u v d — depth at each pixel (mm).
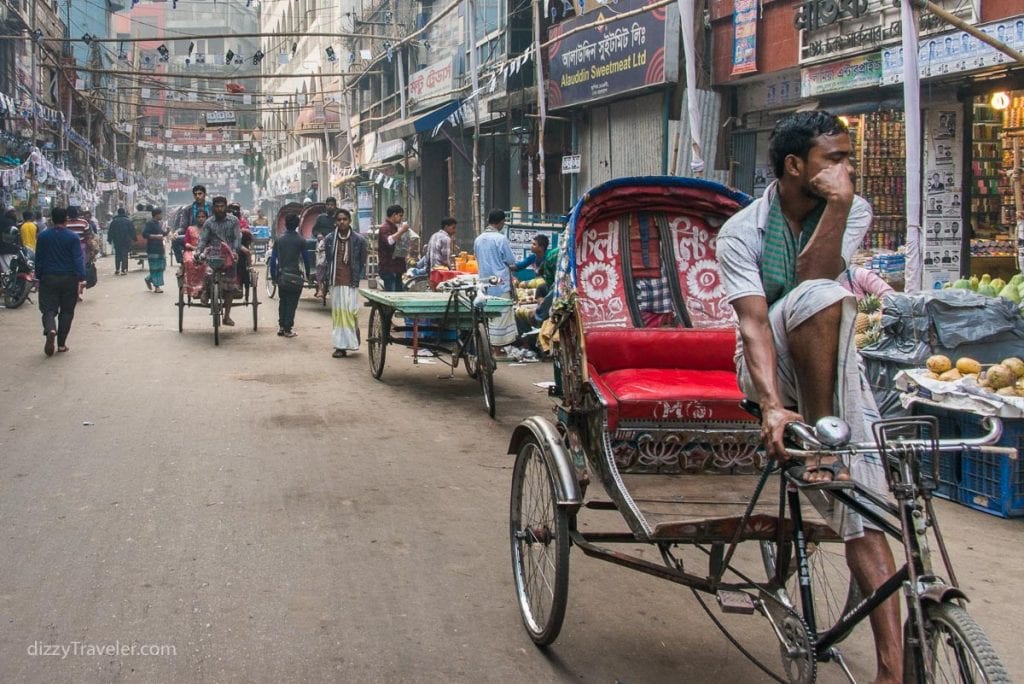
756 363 2934
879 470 2967
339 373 10305
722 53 13133
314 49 44938
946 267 10508
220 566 4504
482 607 4141
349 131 31875
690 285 4633
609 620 4070
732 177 13461
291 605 4082
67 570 4410
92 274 19531
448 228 14414
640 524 3281
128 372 10039
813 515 3256
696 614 4152
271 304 18266
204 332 13711
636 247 4652
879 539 2906
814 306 2928
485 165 22672
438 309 8977
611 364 4344
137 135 50250
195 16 65062
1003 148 10648
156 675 3438
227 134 57875
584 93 16453
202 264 12758
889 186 11523
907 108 7641
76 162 29672
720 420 3836
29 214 19719
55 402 8352
